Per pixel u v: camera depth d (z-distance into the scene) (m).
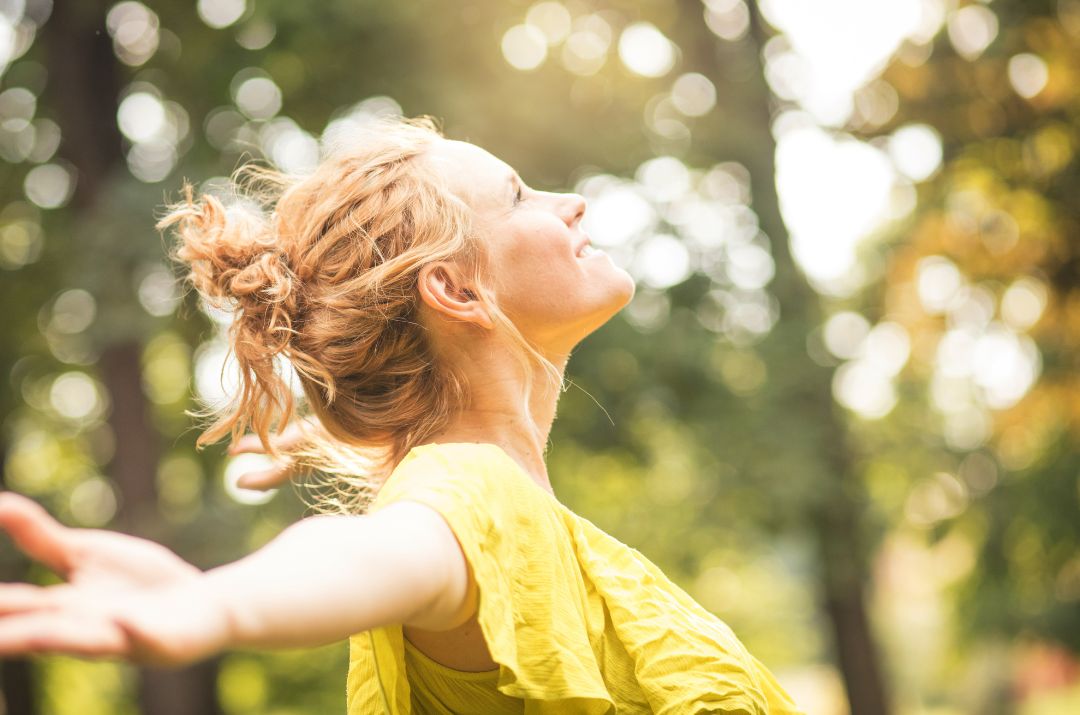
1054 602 10.87
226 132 8.73
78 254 7.93
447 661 1.22
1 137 9.12
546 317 1.41
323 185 1.44
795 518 9.02
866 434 10.70
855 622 9.87
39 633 0.60
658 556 10.20
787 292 9.53
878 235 10.50
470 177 1.42
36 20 9.03
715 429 8.94
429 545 0.93
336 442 1.59
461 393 1.40
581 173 9.24
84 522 9.31
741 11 10.45
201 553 7.66
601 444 9.39
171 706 8.82
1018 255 9.81
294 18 8.08
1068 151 9.60
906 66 9.91
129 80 9.05
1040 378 9.98
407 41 8.47
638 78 9.95
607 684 1.30
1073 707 19.52
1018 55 9.59
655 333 8.95
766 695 1.52
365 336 1.37
